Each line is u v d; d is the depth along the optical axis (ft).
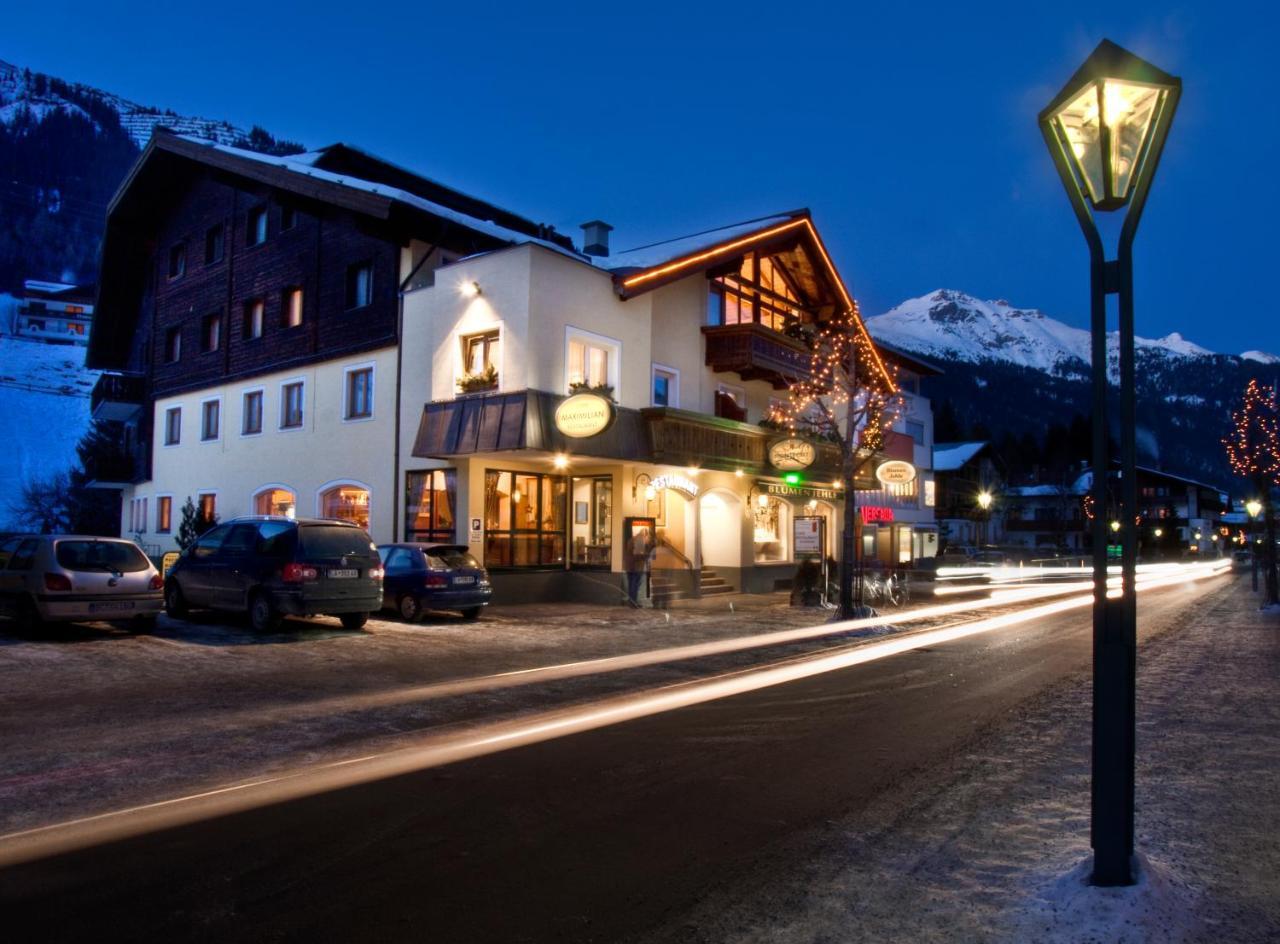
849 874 15.78
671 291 78.43
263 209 90.94
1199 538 295.89
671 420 71.36
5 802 20.04
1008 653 45.73
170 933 13.48
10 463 240.94
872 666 41.32
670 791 20.93
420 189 95.04
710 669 40.32
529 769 22.89
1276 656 43.91
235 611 51.31
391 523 72.49
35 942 13.17
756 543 89.10
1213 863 15.92
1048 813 19.01
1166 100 13.67
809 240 90.74
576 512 73.72
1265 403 73.72
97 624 50.72
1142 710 30.17
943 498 227.40
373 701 32.04
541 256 63.57
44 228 573.33
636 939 13.34
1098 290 14.25
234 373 91.40
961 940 13.05
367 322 76.59
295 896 14.88
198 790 21.03
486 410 62.95
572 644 48.62
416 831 18.13
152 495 102.94
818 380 89.35
